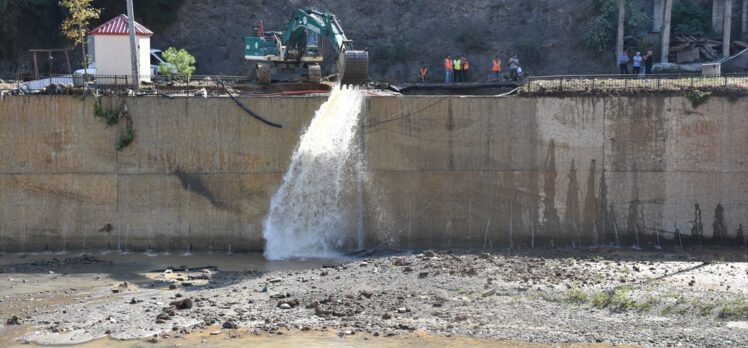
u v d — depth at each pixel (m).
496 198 31.77
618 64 53.84
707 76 32.00
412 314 21.59
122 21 36.81
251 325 20.72
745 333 19.88
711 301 22.50
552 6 59.78
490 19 60.03
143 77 35.09
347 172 31.55
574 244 31.78
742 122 31.38
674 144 31.58
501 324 20.69
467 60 56.94
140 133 31.53
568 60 57.09
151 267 28.66
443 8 60.62
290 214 31.56
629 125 31.62
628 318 21.16
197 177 31.55
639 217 31.73
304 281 25.58
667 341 19.36
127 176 31.56
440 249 31.45
